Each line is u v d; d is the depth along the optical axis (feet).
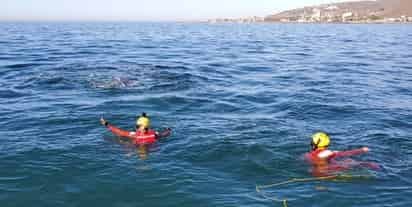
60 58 116.06
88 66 99.30
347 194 32.37
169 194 32.35
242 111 57.82
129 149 41.34
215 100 64.34
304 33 302.04
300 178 35.22
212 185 33.88
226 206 30.55
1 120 51.65
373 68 104.12
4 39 190.70
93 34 257.55
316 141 38.93
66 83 76.95
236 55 133.80
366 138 45.80
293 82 82.33
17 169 36.32
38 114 54.54
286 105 61.52
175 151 40.96
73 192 32.45
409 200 31.48
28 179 34.50
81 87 73.51
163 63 108.78
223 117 54.29
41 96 65.92
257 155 40.16
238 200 31.42
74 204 30.78
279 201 31.35
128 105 59.88
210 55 132.57
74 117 52.95
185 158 39.32
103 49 148.15
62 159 38.55
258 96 67.97
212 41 205.46
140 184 33.83
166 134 45.47
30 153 39.96
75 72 89.51
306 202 31.17
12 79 80.59
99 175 35.32
